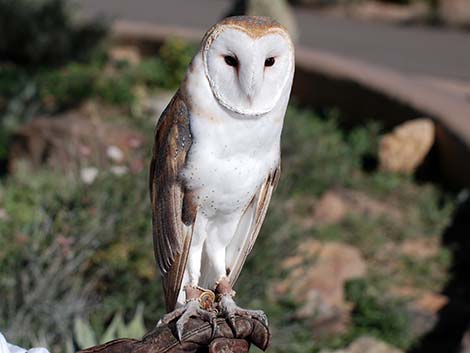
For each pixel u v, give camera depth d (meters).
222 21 4.57
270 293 9.83
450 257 11.77
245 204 4.89
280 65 4.57
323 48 25.83
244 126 4.61
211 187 4.75
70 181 10.10
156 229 4.98
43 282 8.45
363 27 29.95
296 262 10.52
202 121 4.62
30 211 10.15
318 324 9.89
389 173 14.15
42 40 19.33
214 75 4.55
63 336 8.19
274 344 9.38
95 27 19.92
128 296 8.84
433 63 24.16
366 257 11.62
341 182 13.60
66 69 18.67
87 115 15.76
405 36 28.42
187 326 4.71
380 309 10.23
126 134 12.40
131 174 9.72
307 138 14.12
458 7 31.73
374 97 15.90
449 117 14.17
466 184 13.29
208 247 5.07
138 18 27.62
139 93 17.42
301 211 12.54
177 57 18.42
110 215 9.05
